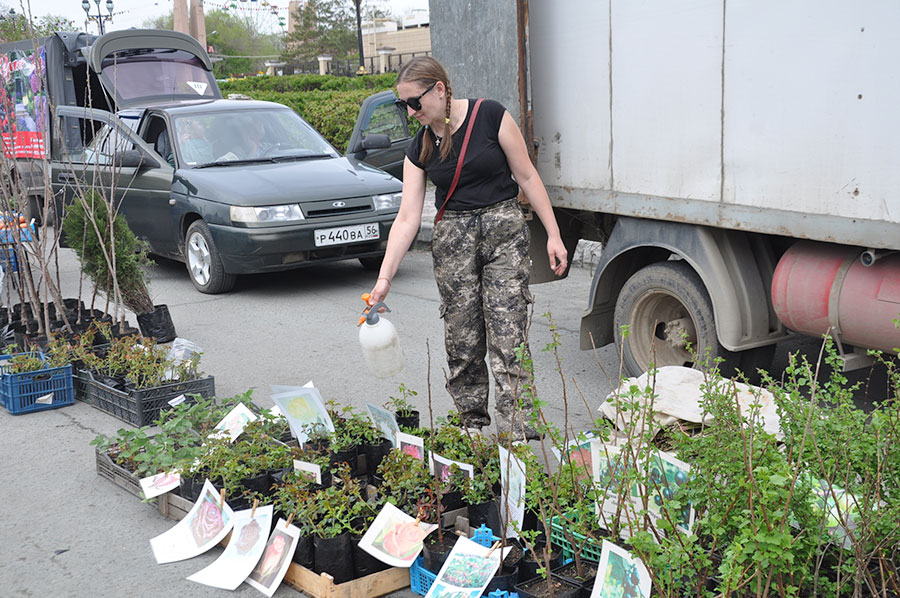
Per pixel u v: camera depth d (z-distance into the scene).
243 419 5.04
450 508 3.95
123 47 13.21
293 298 9.51
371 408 4.56
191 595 3.75
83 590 3.83
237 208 9.16
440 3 6.54
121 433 4.94
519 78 6.11
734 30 4.84
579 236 6.75
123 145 10.65
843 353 4.81
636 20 5.39
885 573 2.83
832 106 4.44
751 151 4.86
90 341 6.79
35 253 7.35
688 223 5.32
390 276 4.44
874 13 4.20
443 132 4.37
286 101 19.31
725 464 3.04
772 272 5.29
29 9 7.66
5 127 12.86
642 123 5.48
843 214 4.46
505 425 4.58
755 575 2.62
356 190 9.53
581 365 6.75
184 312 9.05
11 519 4.55
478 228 4.47
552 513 3.51
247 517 3.99
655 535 3.03
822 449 3.12
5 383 6.17
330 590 3.55
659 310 5.84
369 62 68.06
